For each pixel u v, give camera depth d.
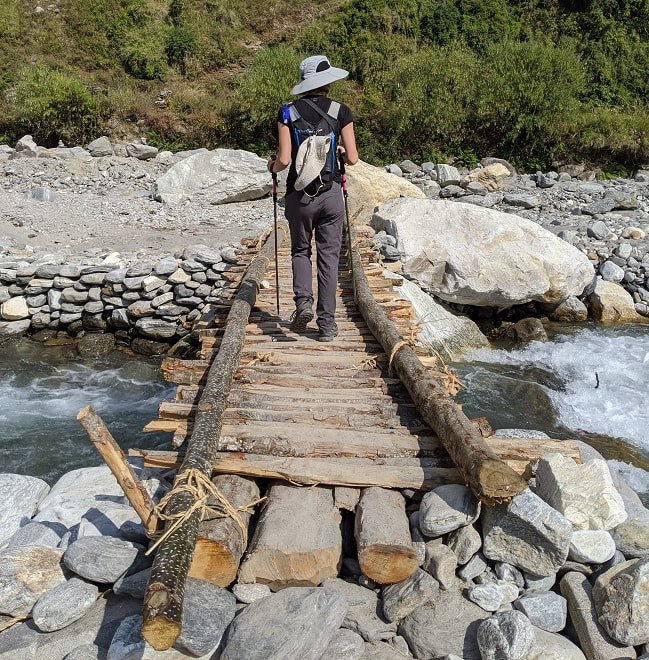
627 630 2.46
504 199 15.08
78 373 7.73
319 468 3.17
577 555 2.77
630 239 11.92
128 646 2.35
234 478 3.20
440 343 8.48
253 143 19.28
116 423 6.40
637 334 9.40
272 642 2.27
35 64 21.08
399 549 2.64
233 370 4.24
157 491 3.27
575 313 10.00
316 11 24.47
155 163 16.42
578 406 7.02
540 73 18.83
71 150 16.48
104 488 3.57
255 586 2.68
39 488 3.77
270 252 7.94
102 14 23.41
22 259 9.24
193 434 3.22
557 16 25.08
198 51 22.66
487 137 19.50
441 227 9.61
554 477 3.00
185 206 13.72
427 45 22.41
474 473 2.77
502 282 9.30
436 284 9.47
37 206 12.88
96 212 12.81
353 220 10.67
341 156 4.83
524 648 2.34
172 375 4.43
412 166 16.98
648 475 5.38
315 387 4.39
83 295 8.70
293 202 4.78
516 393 7.33
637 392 7.39
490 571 2.82
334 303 5.18
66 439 5.95
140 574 2.66
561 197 15.34
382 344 4.95
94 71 22.30
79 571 2.68
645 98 23.08
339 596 2.56
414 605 2.62
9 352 8.33
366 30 22.28
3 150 16.45
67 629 2.56
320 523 2.86
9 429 6.13
